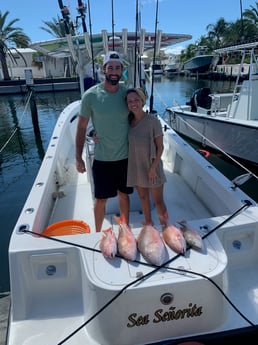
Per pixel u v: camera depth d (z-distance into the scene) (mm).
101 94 2084
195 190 3195
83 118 2170
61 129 4262
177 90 24453
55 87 28188
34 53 35312
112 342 1504
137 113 2088
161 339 1539
